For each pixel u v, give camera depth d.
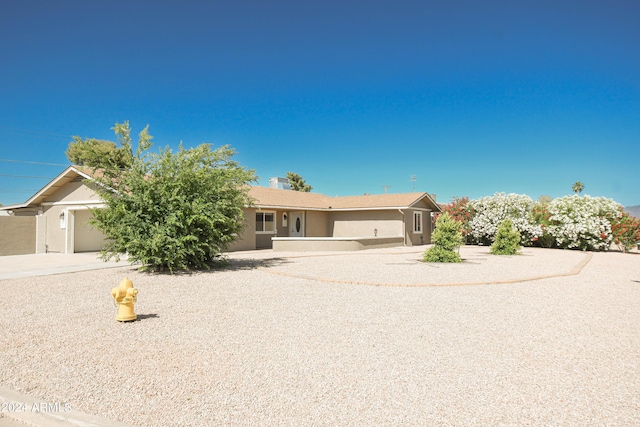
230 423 3.54
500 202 27.17
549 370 4.70
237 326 6.56
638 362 4.96
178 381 4.42
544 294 9.30
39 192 22.20
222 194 13.49
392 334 6.11
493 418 3.59
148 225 12.33
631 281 11.44
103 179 12.88
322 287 10.15
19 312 7.61
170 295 9.17
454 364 4.89
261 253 21.20
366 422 3.53
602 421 3.54
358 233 29.14
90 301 8.61
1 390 4.23
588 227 23.44
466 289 9.87
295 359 5.06
